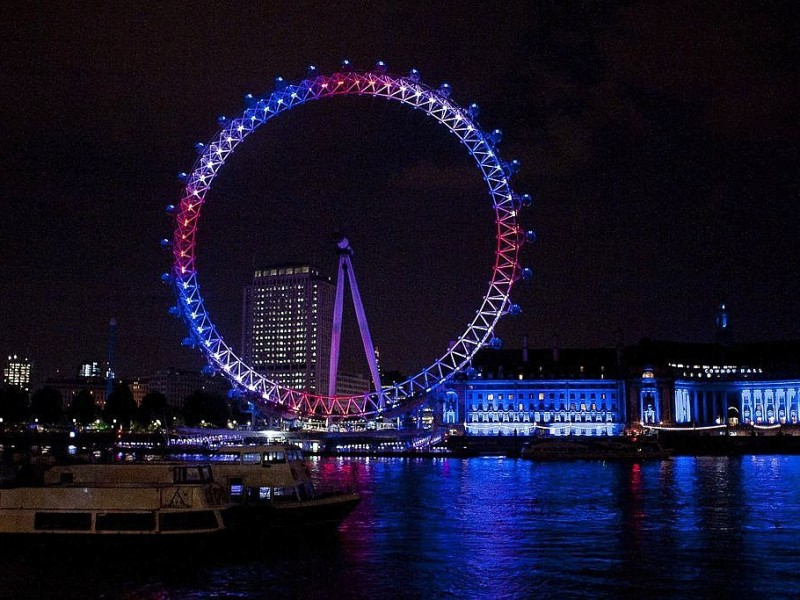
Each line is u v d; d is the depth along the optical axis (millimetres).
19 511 64188
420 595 54531
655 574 60000
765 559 65188
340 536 76438
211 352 191125
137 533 63688
